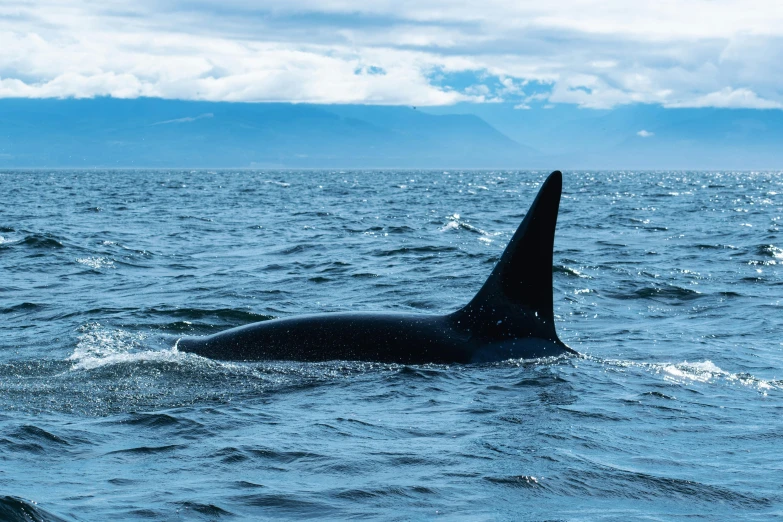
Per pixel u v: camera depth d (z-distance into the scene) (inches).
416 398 716.0
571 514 464.8
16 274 1624.0
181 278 1606.8
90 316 1157.1
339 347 834.8
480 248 2197.3
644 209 4197.8
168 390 740.0
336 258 1932.8
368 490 498.9
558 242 2406.5
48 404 692.7
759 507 479.8
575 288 1492.4
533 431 624.1
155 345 920.3
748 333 1114.7
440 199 5497.1
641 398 729.6
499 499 486.6
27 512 445.4
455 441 597.9
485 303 850.1
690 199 5452.8
